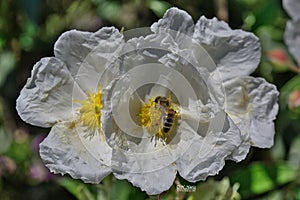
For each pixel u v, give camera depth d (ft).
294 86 1.51
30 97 1.22
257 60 1.24
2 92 1.68
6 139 1.67
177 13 1.20
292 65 1.51
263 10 1.52
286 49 1.56
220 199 1.33
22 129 1.67
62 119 1.23
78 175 1.20
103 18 1.63
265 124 1.25
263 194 1.49
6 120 1.68
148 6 1.52
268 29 1.56
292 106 1.50
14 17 1.64
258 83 1.25
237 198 1.33
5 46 1.66
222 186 1.33
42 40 1.66
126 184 1.39
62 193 1.68
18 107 1.22
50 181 1.67
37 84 1.22
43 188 1.68
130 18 1.59
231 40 1.23
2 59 1.67
